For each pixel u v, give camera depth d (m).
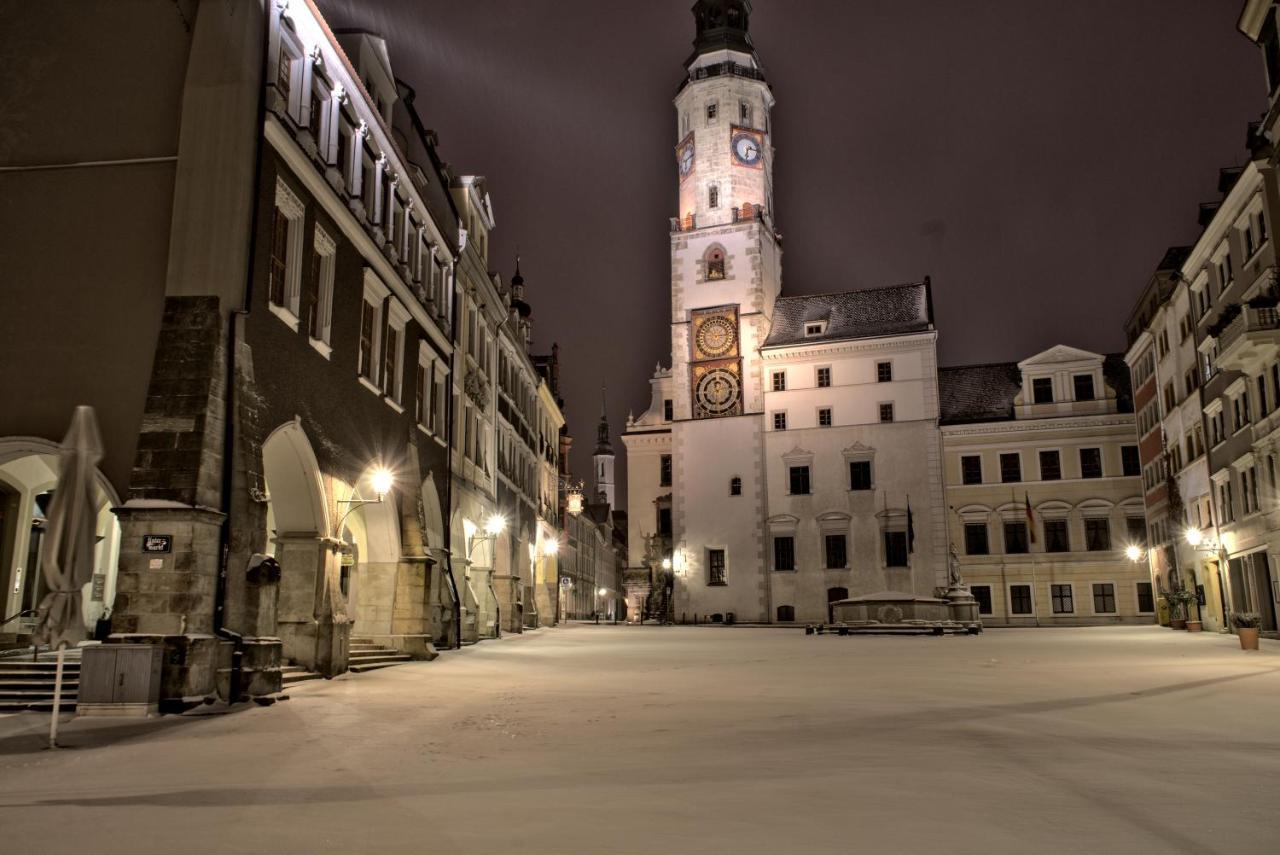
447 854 5.97
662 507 86.12
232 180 17.06
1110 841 6.21
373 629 25.61
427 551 26.72
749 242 71.00
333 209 21.61
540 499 56.44
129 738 11.77
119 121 17.66
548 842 6.25
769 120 77.62
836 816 6.95
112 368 16.62
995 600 62.72
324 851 6.05
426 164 33.09
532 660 25.80
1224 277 38.50
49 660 17.17
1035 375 65.12
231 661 15.35
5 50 18.09
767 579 65.88
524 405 51.31
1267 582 36.22
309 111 20.14
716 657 26.86
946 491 64.44
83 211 17.28
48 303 16.95
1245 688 16.67
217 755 10.20
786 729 11.69
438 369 31.92
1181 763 9.13
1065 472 63.09
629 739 10.99
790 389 67.75
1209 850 5.99
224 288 16.66
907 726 11.87
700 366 70.19
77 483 11.93
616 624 71.00
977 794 7.70
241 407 16.53
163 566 15.05
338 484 21.97
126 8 18.12
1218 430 40.91
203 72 17.50
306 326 20.16
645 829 6.58
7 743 11.38
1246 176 33.16
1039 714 13.06
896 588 63.31
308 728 12.38
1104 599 61.19
